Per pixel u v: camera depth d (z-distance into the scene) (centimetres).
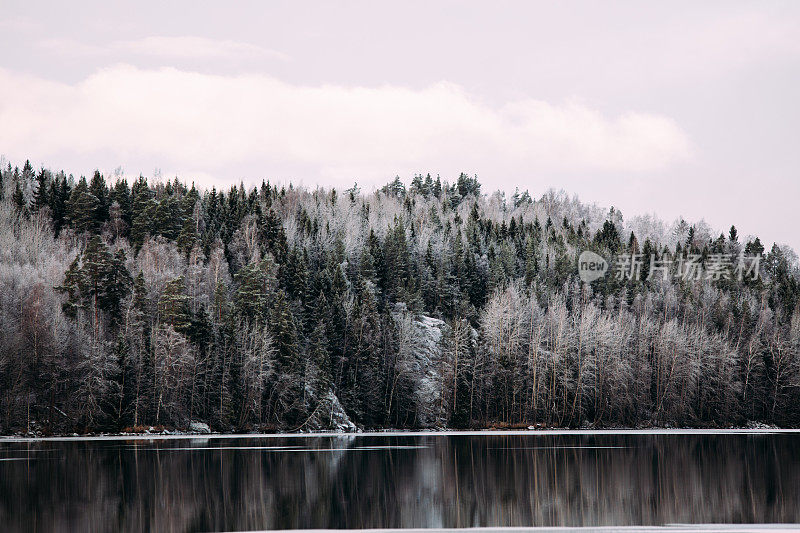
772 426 16300
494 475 7319
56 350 11538
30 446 9700
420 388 15038
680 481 7050
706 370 16400
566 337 15900
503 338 15862
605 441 11519
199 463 7906
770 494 6378
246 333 13438
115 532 4772
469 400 14975
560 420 15088
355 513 5422
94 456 8450
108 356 11912
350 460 8375
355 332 14750
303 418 13438
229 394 12862
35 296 12156
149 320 13325
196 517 5225
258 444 10394
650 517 5400
